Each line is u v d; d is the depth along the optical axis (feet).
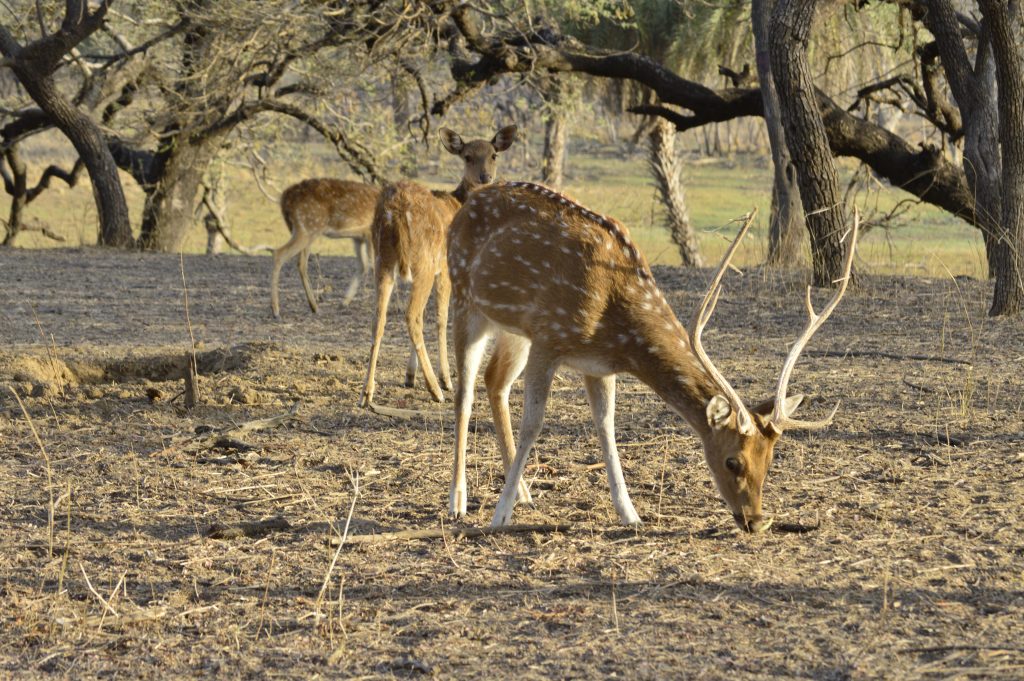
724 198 203.31
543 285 26.18
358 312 62.08
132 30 106.11
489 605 21.62
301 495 29.14
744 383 42.19
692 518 27.22
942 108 89.04
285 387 41.98
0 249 91.66
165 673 18.80
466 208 28.84
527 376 26.50
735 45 102.06
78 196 196.95
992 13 52.31
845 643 19.70
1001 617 20.84
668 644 19.74
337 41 91.04
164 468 31.37
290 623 20.80
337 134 105.91
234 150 116.26
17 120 107.65
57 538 25.55
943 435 34.60
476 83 93.91
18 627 20.54
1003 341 50.14
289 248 60.64
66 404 38.70
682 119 91.35
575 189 206.90
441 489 29.81
